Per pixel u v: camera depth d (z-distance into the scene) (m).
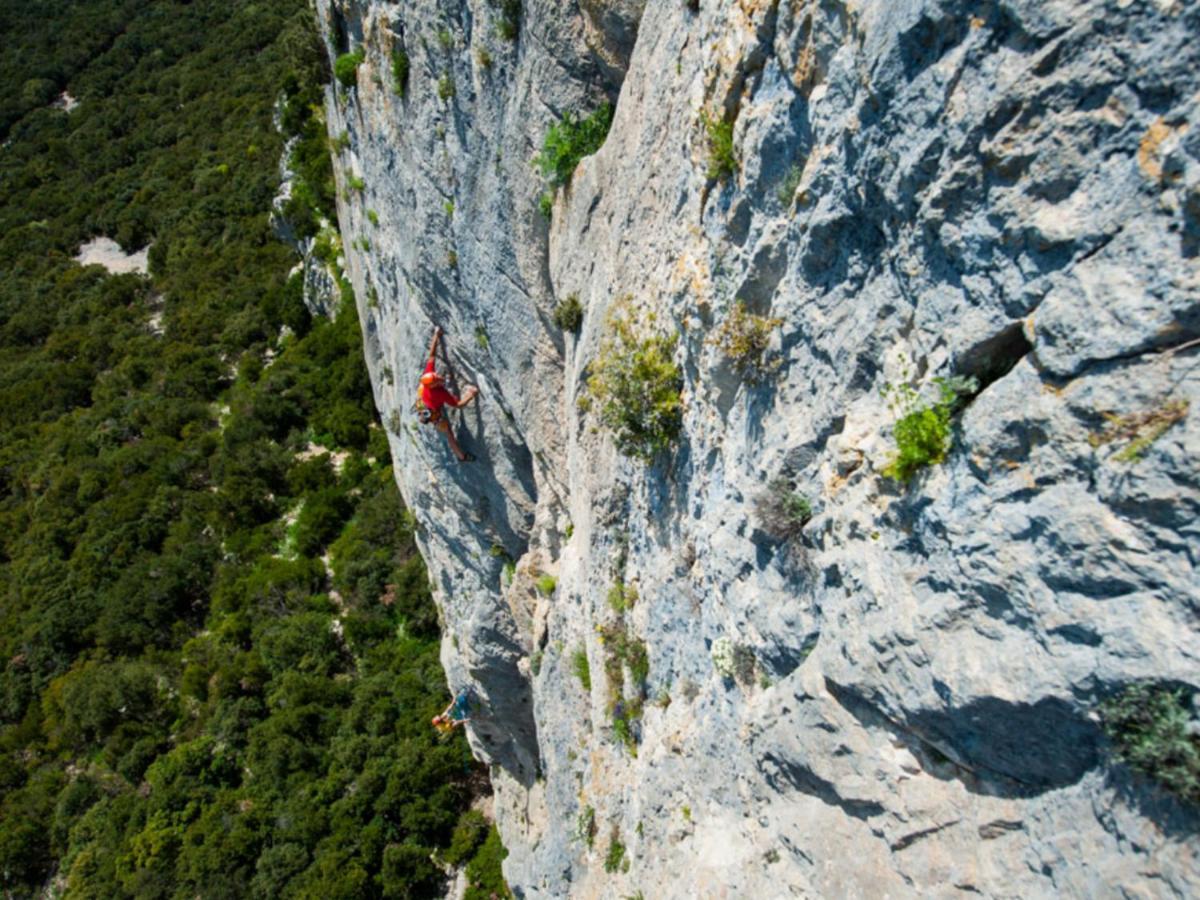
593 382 12.97
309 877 33.25
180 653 43.72
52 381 60.81
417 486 25.64
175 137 79.25
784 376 9.48
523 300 17.30
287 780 36.34
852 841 8.78
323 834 34.53
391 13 18.41
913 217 7.32
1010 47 6.21
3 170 81.50
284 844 34.44
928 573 7.50
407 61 18.66
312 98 50.22
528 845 26.41
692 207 10.72
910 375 7.70
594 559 15.96
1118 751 6.12
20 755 43.28
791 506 9.20
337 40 24.22
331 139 28.48
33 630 46.09
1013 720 6.85
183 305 62.59
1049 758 6.83
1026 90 6.13
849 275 8.30
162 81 85.81
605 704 15.91
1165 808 5.97
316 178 48.91
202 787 37.31
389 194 21.80
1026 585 6.59
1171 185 5.50
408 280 22.20
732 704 11.24
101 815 38.72
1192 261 5.47
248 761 37.56
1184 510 5.56
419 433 23.31
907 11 6.83
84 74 89.62
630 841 14.98
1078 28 5.78
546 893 21.28
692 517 12.08
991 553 6.83
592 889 17.09
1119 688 6.00
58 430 58.00
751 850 10.54
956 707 7.22
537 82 14.68
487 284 18.17
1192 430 5.50
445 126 17.89
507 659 24.19
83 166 79.81
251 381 54.41
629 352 12.52
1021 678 6.66
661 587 13.30
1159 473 5.64
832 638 8.73
